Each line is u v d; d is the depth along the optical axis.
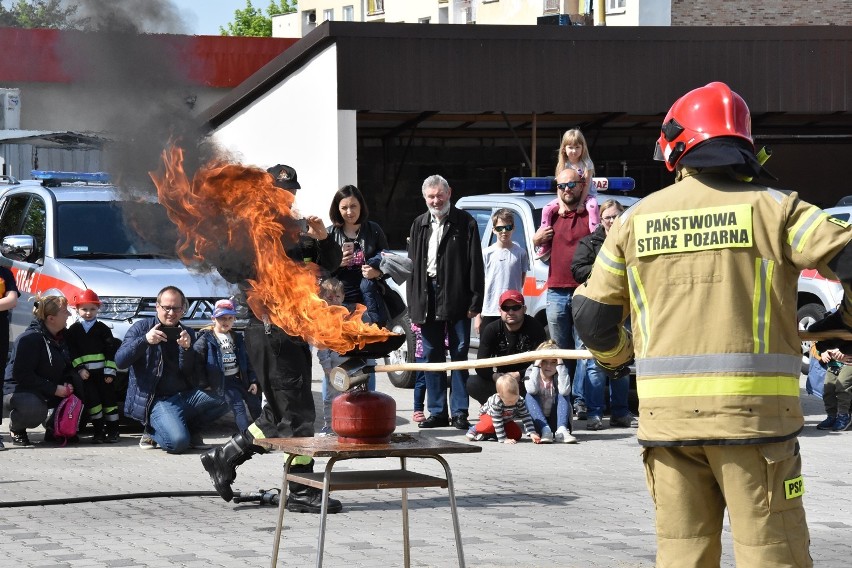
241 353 10.00
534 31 21.80
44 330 10.07
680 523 4.09
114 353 10.32
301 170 21.86
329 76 21.12
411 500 7.76
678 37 22.38
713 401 3.96
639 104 22.30
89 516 7.21
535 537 6.63
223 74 26.88
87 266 10.86
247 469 8.90
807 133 27.03
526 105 21.86
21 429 10.07
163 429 9.65
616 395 11.15
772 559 3.92
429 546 6.39
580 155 10.92
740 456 3.94
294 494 7.32
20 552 6.23
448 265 10.57
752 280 3.97
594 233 10.19
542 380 10.29
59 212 11.46
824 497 7.88
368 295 8.94
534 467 9.02
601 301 4.23
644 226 4.11
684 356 4.00
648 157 28.97
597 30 22.05
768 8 36.47
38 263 11.32
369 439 5.12
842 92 23.05
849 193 30.16
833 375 10.87
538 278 12.37
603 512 7.34
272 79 22.19
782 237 3.96
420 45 21.33
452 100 21.53
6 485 8.24
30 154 15.93
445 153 28.83
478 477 8.61
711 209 4.02
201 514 7.27
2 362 9.85
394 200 28.73
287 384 6.92
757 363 3.96
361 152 28.31
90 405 10.23
